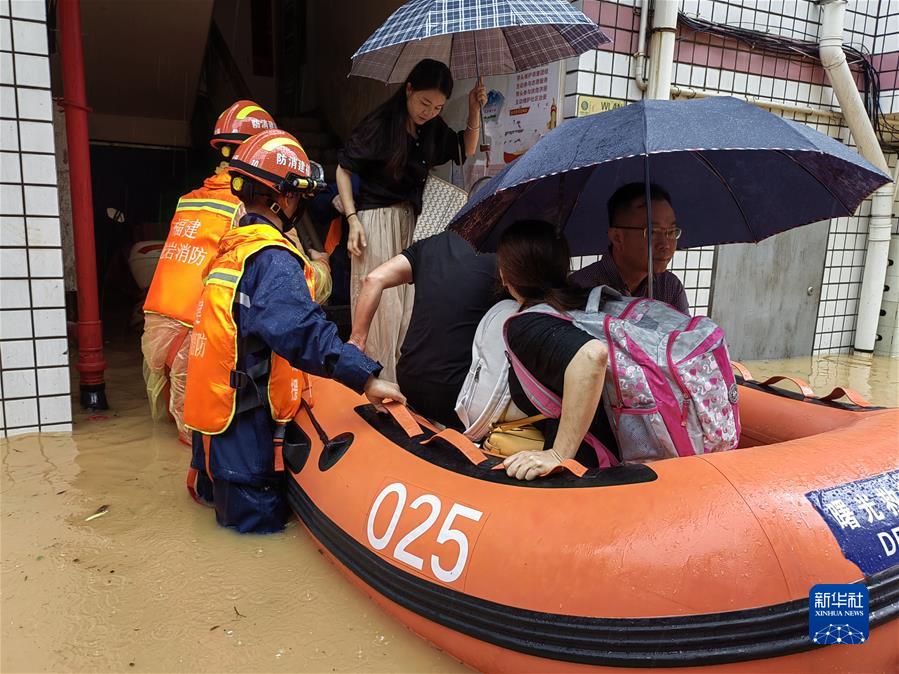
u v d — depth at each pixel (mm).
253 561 2324
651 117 1874
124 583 2160
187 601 2074
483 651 1718
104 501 2742
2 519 2561
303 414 2670
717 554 1521
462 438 2037
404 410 2268
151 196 8688
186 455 3262
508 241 2084
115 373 4672
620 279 2629
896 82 5477
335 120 7914
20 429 3455
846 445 1827
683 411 1893
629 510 1637
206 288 2453
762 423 2590
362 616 2021
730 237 2828
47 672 1743
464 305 2523
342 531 2137
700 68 4707
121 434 3523
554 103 4277
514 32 3783
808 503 1591
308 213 4723
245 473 2457
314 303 2326
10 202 3250
